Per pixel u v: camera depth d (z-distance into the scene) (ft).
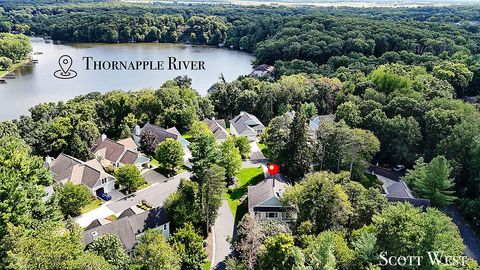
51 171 237.04
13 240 110.93
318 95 375.66
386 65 391.65
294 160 232.32
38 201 153.28
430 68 413.39
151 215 184.34
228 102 395.75
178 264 148.87
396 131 257.75
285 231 155.94
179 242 160.45
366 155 240.94
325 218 164.04
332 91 377.50
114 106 336.29
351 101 306.96
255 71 556.92
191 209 188.14
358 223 166.40
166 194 233.14
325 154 236.02
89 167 235.20
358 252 132.67
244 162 283.59
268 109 375.86
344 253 132.77
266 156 294.46
